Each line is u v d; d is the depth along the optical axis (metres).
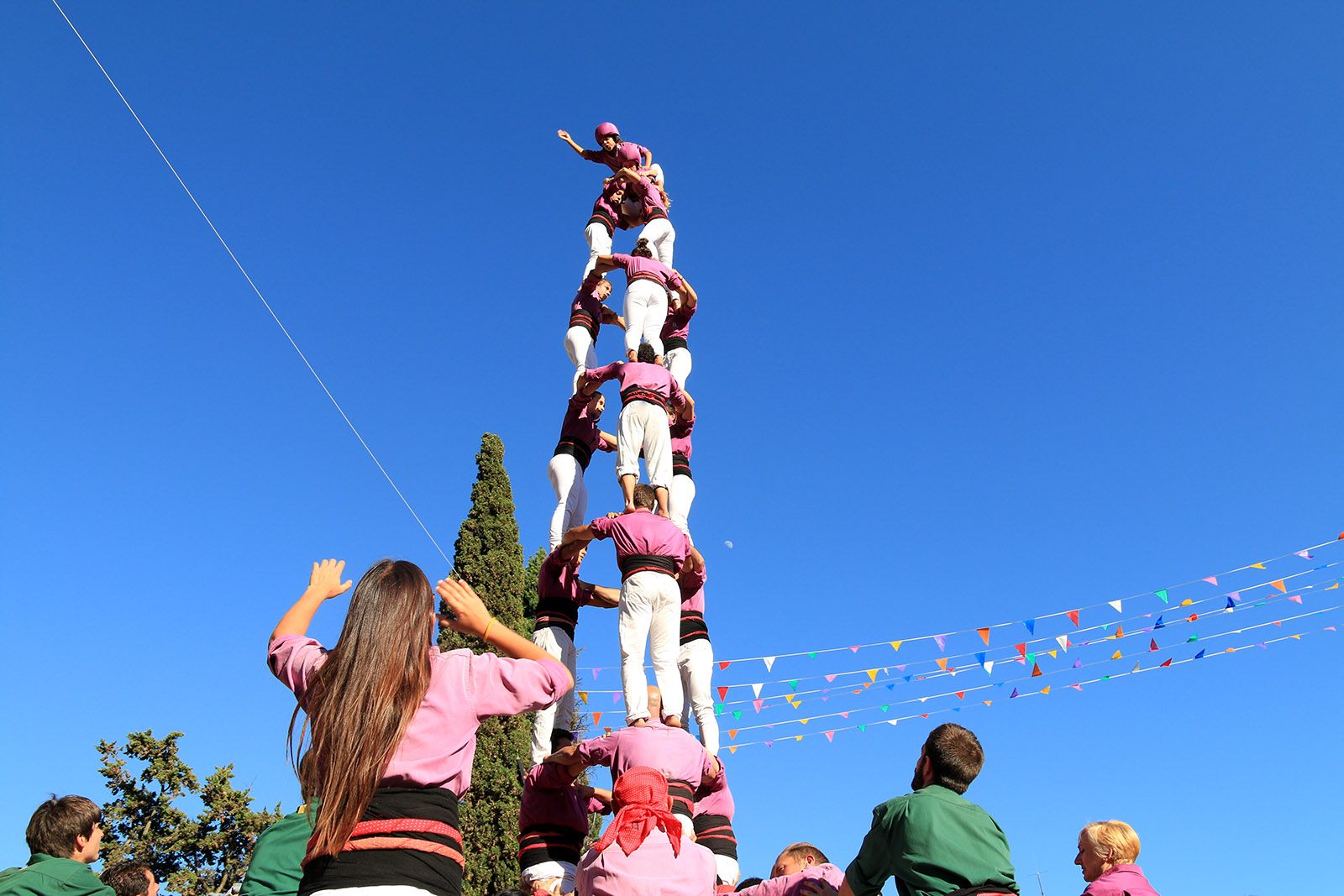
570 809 6.61
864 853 3.88
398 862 2.56
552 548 8.12
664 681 6.65
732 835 7.17
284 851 4.15
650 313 9.09
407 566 2.94
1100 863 5.18
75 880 4.48
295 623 3.04
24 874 4.43
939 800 3.76
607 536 7.09
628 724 6.47
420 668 2.78
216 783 20.98
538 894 6.11
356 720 2.64
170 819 20.34
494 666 2.93
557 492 8.41
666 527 7.00
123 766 20.66
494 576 18.25
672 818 4.39
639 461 8.09
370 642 2.74
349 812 2.57
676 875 4.24
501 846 15.41
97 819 4.83
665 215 10.66
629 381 8.16
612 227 10.81
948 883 3.60
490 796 15.75
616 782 4.62
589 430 8.82
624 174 10.78
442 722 2.78
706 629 7.68
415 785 2.69
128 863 5.04
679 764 5.73
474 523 18.80
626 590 6.81
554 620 7.65
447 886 2.61
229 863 20.48
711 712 7.41
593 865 4.29
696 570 7.66
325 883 2.55
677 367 9.52
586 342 9.48
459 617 3.08
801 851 4.96
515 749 16.25
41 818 4.68
